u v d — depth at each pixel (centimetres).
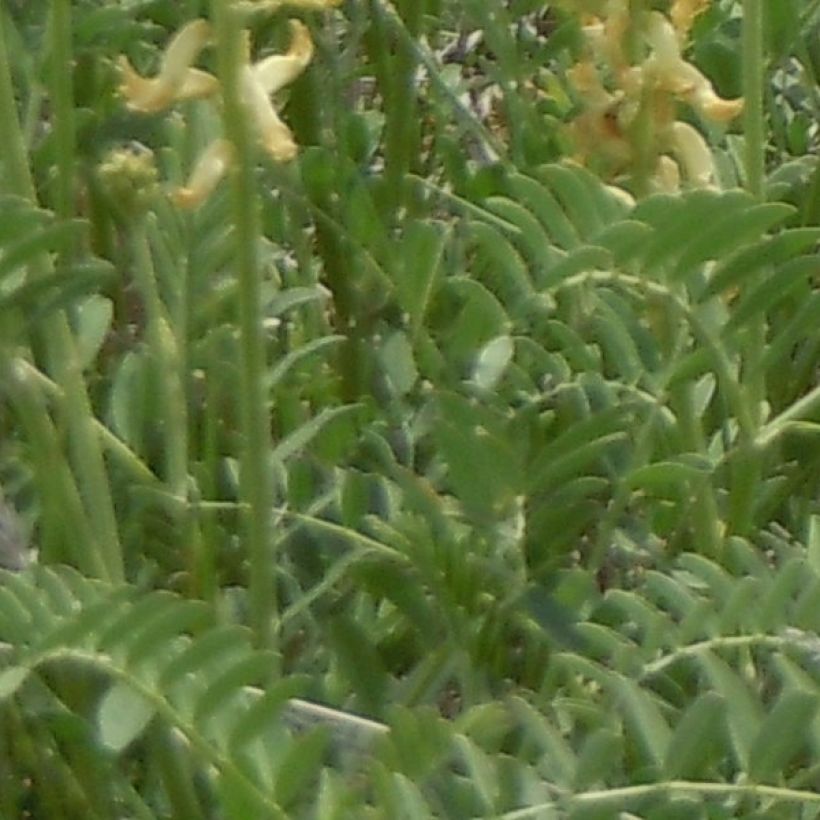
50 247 64
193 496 72
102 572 68
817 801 62
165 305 75
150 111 67
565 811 60
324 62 84
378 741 62
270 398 76
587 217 70
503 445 68
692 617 65
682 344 72
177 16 81
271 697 59
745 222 67
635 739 63
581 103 77
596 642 66
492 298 71
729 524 73
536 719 62
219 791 60
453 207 85
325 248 81
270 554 66
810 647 64
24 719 67
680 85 70
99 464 68
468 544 70
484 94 92
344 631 69
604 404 71
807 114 89
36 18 80
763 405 73
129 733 59
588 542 74
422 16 86
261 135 63
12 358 67
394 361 76
